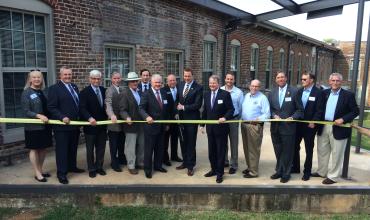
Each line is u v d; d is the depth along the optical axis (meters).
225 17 12.62
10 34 6.13
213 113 5.61
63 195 5.13
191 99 5.86
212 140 5.73
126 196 5.21
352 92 5.51
